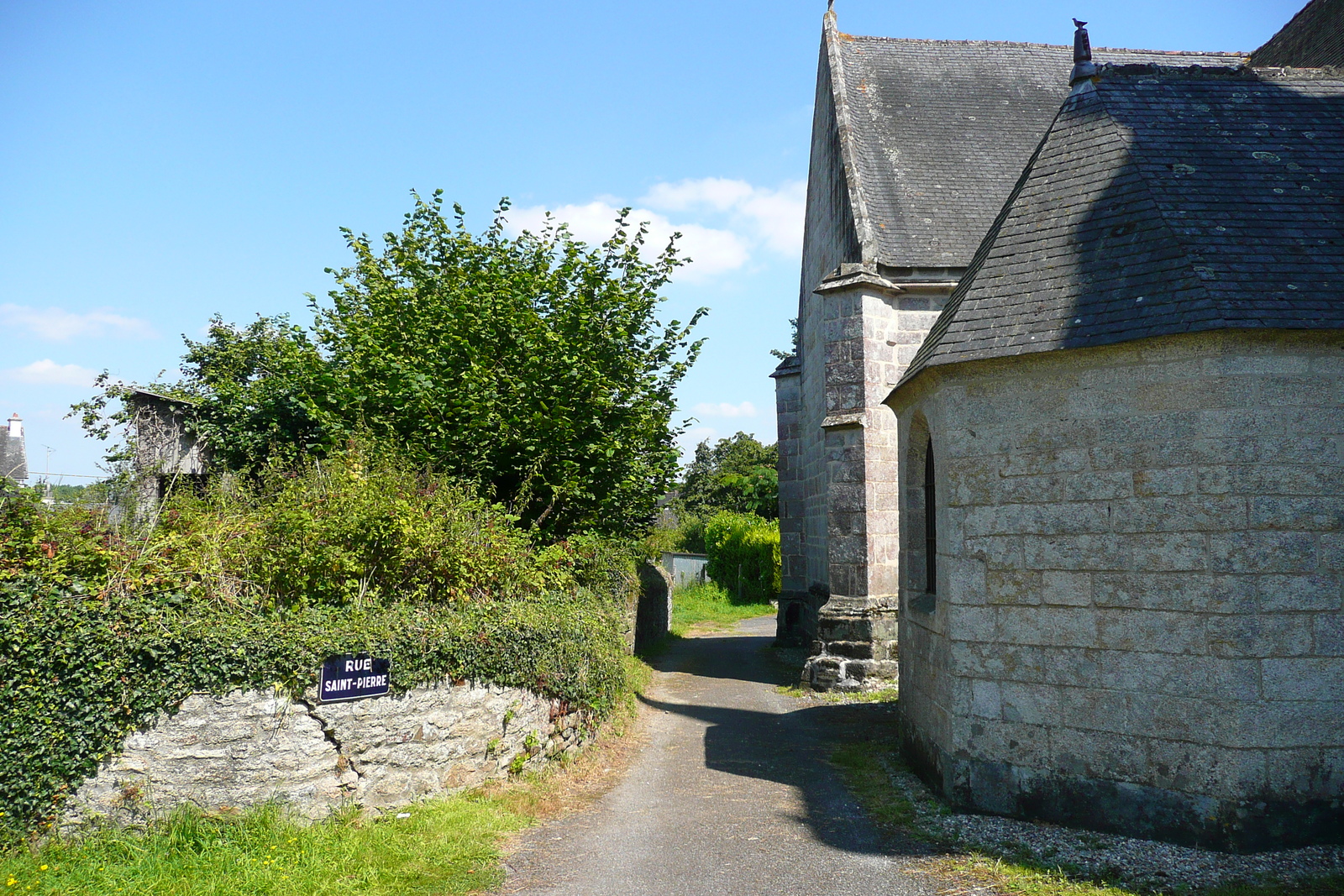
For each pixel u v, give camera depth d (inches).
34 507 251.3
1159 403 244.5
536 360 417.4
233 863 216.7
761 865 236.5
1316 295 242.1
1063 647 258.8
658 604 864.9
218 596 264.1
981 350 272.8
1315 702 229.6
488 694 294.4
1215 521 235.0
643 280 480.4
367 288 477.4
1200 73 335.6
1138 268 262.2
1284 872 214.4
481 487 411.2
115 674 233.3
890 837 257.9
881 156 597.0
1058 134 324.5
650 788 318.0
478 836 247.6
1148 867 221.5
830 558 522.6
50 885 201.6
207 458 502.3
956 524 281.4
